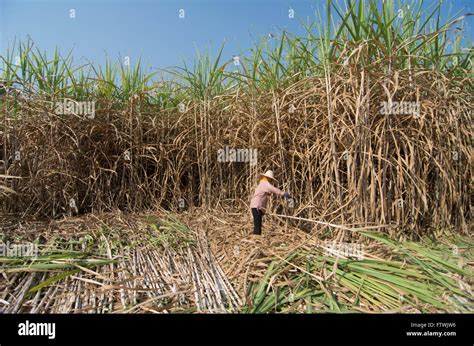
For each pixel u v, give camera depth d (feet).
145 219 15.53
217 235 13.50
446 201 12.95
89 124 17.39
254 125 15.28
